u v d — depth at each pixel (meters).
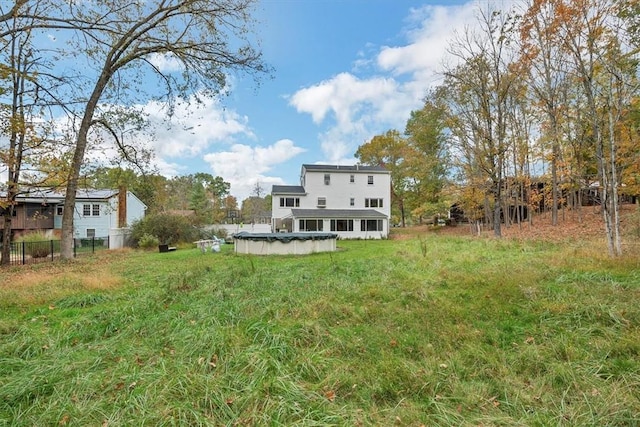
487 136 16.58
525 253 9.75
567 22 8.60
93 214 24.66
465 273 6.94
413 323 4.23
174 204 48.84
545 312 4.29
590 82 8.59
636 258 6.91
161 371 2.99
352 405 2.50
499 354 3.26
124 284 7.25
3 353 3.49
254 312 4.69
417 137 27.55
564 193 20.03
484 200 22.17
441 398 2.56
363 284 6.36
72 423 2.32
